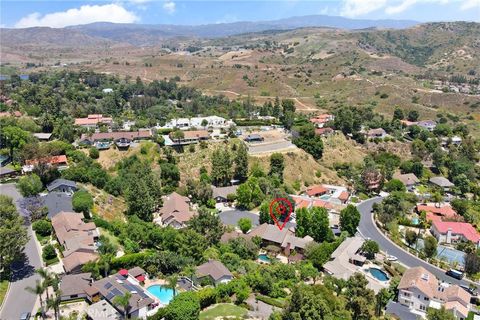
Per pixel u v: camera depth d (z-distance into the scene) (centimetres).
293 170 18062
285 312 7675
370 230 14075
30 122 18800
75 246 9744
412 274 9956
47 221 11181
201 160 17200
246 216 14312
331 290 9025
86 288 8531
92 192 13562
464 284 10731
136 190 12950
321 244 11506
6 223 9288
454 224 13888
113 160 16338
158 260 9806
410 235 12825
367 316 8225
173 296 8406
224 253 10794
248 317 8069
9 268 9238
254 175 16600
